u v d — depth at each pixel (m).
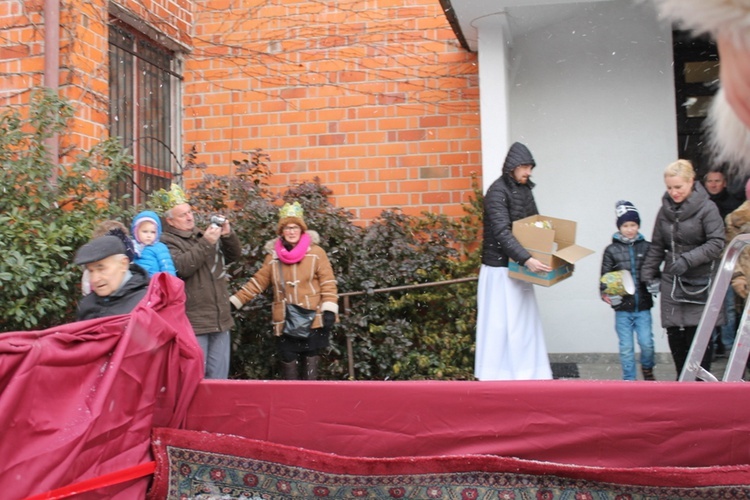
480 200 7.00
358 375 6.59
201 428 3.03
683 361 5.26
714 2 0.61
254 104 7.70
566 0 6.14
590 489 2.77
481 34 6.49
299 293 5.64
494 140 6.48
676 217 5.06
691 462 2.75
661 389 2.77
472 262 6.80
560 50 7.16
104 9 6.47
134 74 7.17
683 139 7.10
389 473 2.88
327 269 5.72
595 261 7.14
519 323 5.50
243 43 7.73
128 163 5.50
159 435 2.93
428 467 2.86
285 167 7.62
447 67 7.34
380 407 2.94
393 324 6.58
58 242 4.85
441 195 7.32
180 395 3.02
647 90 7.04
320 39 7.57
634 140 7.08
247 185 7.11
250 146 7.70
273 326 6.05
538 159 7.25
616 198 7.12
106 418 2.73
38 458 2.53
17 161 4.95
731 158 0.71
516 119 7.28
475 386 2.88
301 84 7.61
